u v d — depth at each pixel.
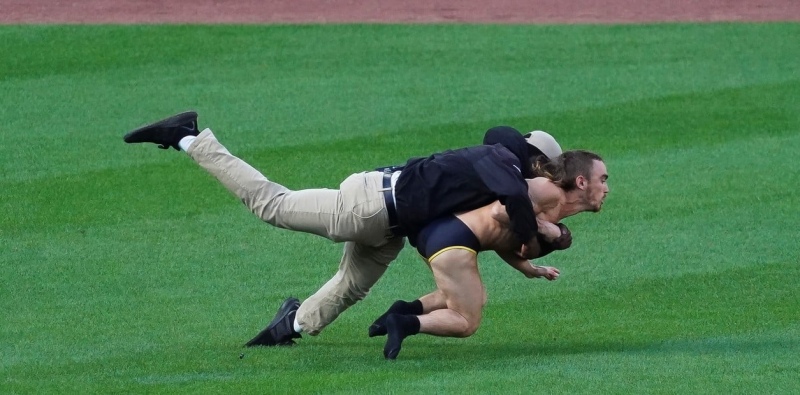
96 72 48.88
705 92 46.53
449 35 54.69
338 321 25.50
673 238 31.30
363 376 20.81
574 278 28.34
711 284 27.66
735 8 59.81
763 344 22.91
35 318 25.11
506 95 46.19
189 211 33.44
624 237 31.42
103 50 51.81
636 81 48.09
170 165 37.62
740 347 22.70
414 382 20.33
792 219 32.84
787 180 36.56
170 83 47.56
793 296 26.61
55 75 48.38
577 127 42.56
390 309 22.84
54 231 31.59
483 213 21.73
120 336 23.89
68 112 43.56
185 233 31.59
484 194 21.61
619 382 20.17
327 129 42.06
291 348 23.23
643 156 39.31
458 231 21.61
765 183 36.25
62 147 39.47
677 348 22.69
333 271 28.89
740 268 28.83
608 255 30.02
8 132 41.03
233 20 56.81
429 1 61.16
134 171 37.00
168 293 27.06
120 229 31.86
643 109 44.56
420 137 41.25
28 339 23.62
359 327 25.02
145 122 42.50
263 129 41.97
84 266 28.88
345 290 23.20
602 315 25.55
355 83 47.62
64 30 54.31
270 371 21.41
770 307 25.81
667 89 47.00
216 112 43.78
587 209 22.48
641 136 41.66
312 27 55.84
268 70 49.47
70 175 36.50
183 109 44.12
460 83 47.72
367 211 21.80
